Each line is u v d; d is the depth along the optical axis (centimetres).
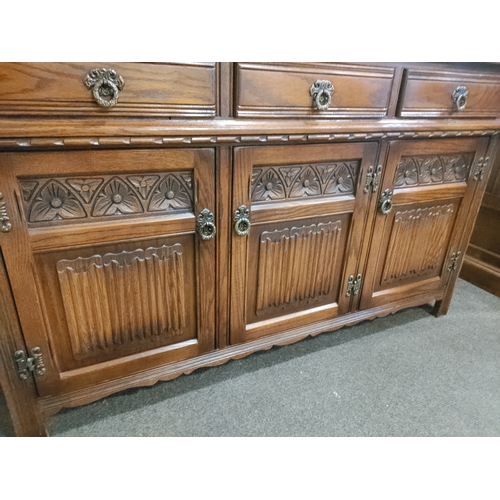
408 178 99
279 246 90
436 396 99
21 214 62
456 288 153
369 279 110
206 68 65
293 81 72
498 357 114
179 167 71
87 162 63
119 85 60
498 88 96
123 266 75
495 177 142
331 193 90
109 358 83
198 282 84
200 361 93
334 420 90
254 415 91
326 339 120
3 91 54
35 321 71
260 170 79
